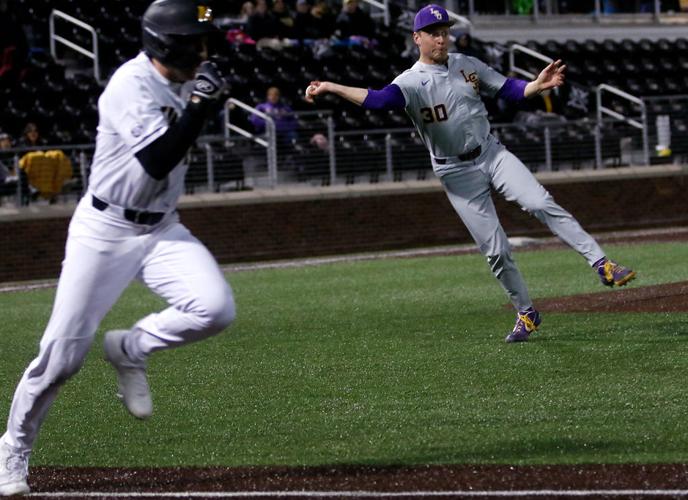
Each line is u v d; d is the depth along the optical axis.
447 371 25.94
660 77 87.75
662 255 52.22
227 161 66.06
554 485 16.47
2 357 31.73
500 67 81.88
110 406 23.94
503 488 16.42
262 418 22.17
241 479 17.62
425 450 19.05
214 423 21.94
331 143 68.69
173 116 16.42
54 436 21.39
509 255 29.08
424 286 44.34
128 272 16.80
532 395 22.98
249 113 69.88
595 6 93.44
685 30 96.88
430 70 28.30
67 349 16.78
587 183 74.25
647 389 22.98
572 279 44.22
